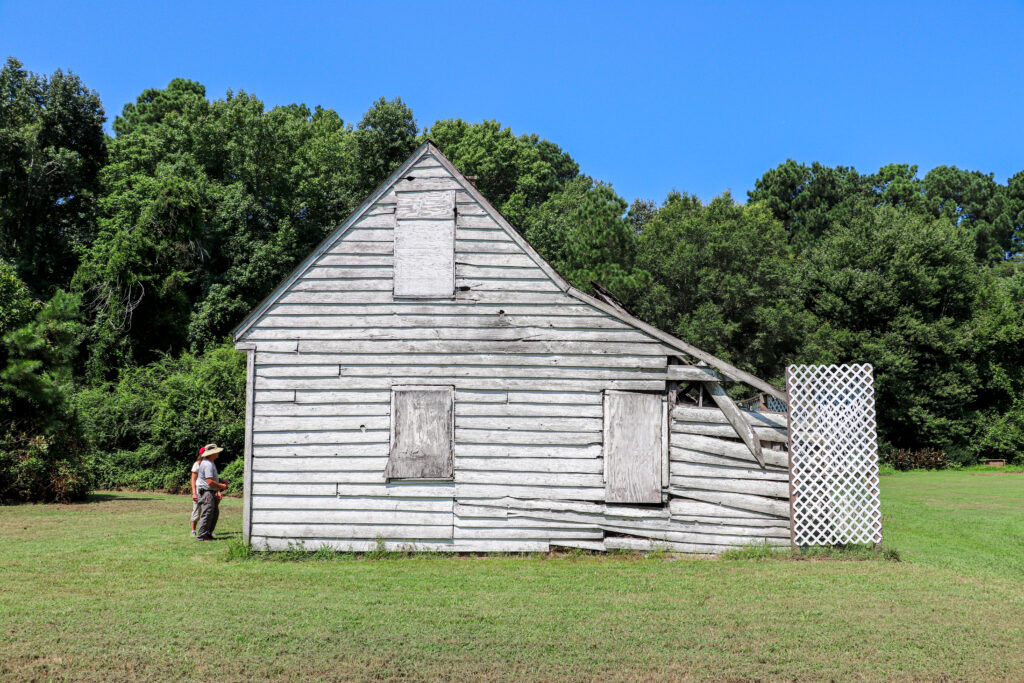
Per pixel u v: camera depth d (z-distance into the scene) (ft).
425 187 42.52
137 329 125.80
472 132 175.42
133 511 59.11
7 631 25.94
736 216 142.31
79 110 139.03
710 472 40.34
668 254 136.87
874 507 39.40
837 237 147.33
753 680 22.21
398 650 24.30
